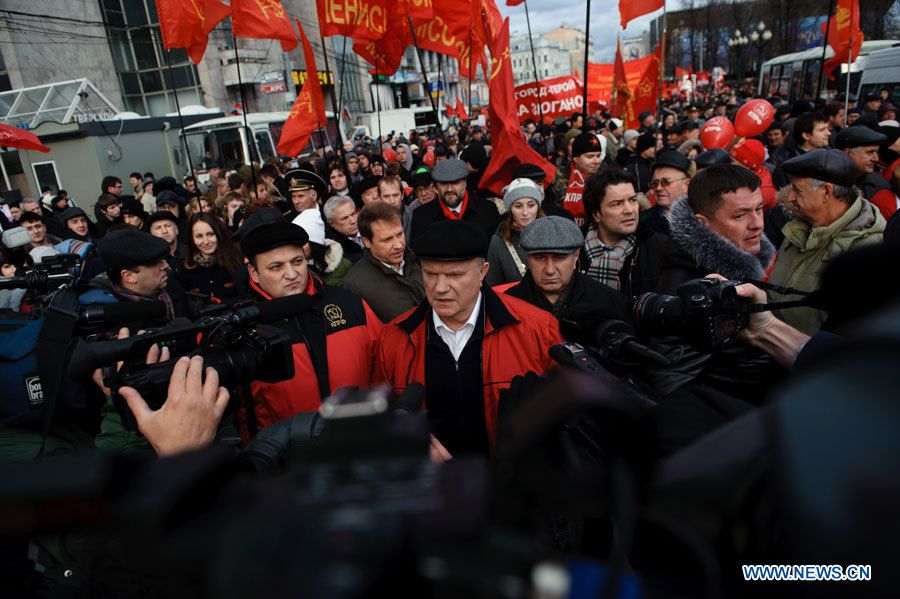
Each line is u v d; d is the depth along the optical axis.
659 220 3.77
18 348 1.63
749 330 1.42
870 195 3.84
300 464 0.45
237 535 0.37
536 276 2.57
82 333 1.65
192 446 1.23
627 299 2.68
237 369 1.46
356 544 0.35
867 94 13.31
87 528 0.44
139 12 26.92
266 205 5.73
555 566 0.39
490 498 0.41
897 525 0.34
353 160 10.45
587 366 1.24
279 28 5.16
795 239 2.31
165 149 17.09
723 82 41.53
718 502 0.52
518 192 3.49
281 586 0.34
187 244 4.21
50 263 2.24
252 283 2.36
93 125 15.00
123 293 2.27
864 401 0.38
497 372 2.07
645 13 5.71
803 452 0.39
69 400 1.60
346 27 5.16
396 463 0.43
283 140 6.27
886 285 0.80
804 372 0.46
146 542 0.39
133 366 1.41
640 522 0.55
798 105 9.01
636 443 0.50
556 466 0.47
